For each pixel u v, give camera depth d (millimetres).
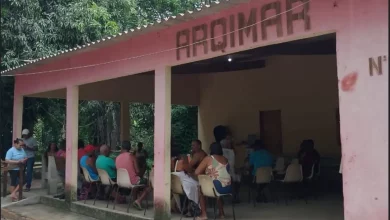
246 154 10703
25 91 11133
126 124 13859
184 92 13062
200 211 6883
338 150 9820
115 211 7547
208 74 13086
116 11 15133
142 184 7555
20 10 12508
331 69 10016
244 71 11977
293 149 10734
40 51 12438
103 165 7973
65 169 9117
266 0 5520
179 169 6887
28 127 13922
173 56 6840
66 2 13812
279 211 7398
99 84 12180
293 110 10773
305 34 5062
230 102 12344
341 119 4707
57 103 14469
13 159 9656
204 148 13102
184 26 6676
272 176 8664
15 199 9648
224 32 6062
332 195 9117
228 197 8711
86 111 17500
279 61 11109
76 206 8547
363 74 4504
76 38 13391
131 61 7703
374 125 4402
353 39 4605
